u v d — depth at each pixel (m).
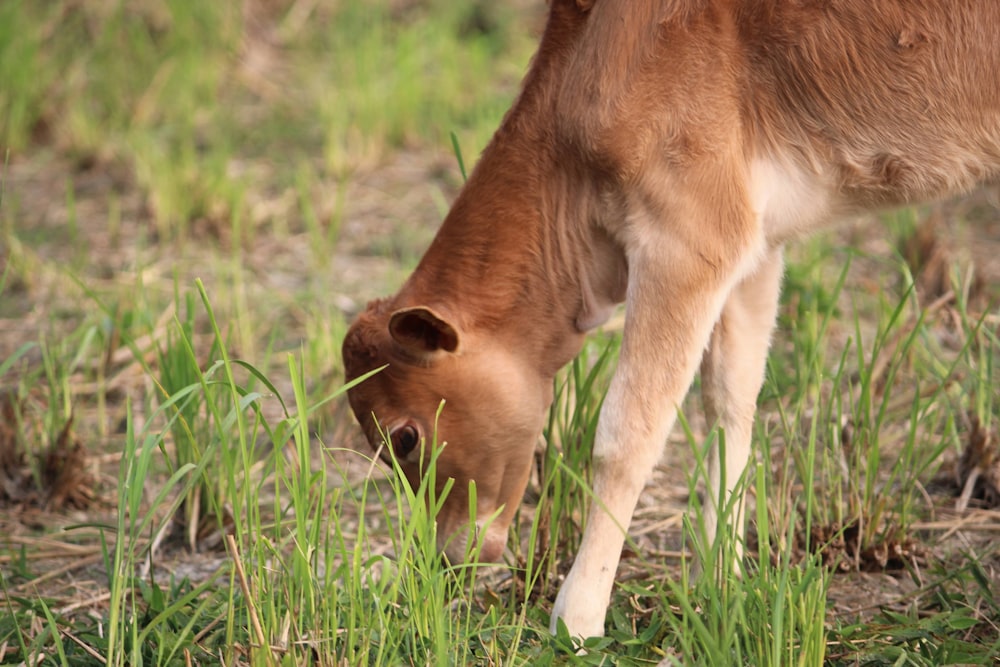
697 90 10.63
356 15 30.38
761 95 10.77
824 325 12.77
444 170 24.12
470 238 11.41
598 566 10.64
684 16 10.62
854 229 20.70
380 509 13.87
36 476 14.17
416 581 10.23
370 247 21.02
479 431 11.29
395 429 11.23
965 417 14.34
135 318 17.08
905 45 10.51
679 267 10.64
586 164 11.00
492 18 31.88
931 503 13.27
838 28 10.58
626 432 10.66
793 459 13.12
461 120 26.28
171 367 13.99
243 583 9.16
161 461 14.91
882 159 10.86
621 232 10.98
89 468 14.55
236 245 18.59
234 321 17.33
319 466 14.77
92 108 26.97
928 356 15.00
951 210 21.86
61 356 16.59
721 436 9.59
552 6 11.23
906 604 11.55
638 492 10.74
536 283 11.41
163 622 10.02
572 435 12.21
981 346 14.23
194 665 9.96
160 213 21.41
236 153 25.12
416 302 11.45
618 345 15.91
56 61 27.34
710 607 9.45
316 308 18.27
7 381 16.62
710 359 11.78
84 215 22.30
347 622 9.90
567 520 12.16
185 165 22.72
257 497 9.79
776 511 12.14
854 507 12.49
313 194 23.02
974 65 10.46
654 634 10.39
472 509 10.27
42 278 19.64
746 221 10.73
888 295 18.23
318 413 15.62
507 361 11.40
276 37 30.95
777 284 11.82
